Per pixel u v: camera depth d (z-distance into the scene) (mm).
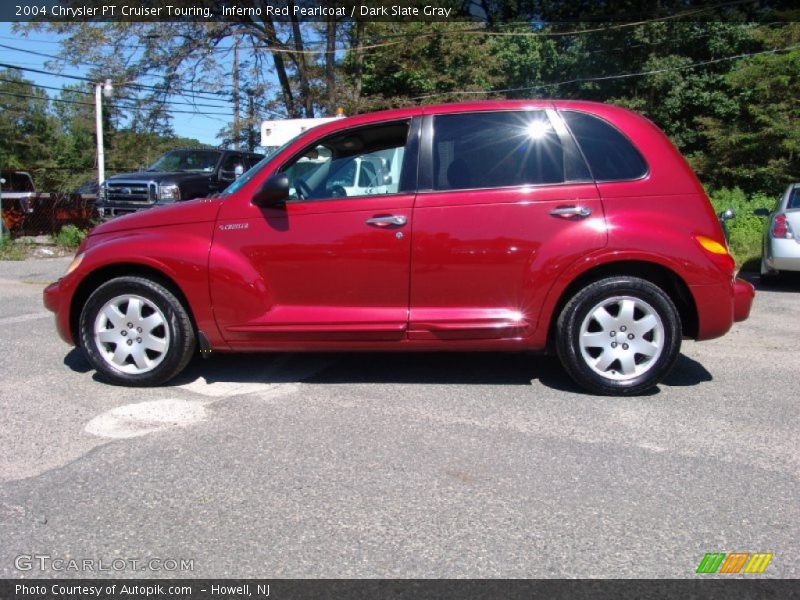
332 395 4711
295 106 24688
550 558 2738
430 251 4512
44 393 4715
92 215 15906
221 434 3994
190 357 4836
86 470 3514
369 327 4578
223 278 4613
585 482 3381
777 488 3322
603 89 32844
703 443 3861
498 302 4555
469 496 3240
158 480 3406
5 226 14648
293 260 4598
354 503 3176
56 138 59125
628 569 2666
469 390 4820
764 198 23516
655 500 3199
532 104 4688
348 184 4715
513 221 4484
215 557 2758
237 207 4691
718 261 4465
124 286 4727
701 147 30547
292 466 3564
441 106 4754
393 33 25125
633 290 4492
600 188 4500
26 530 2949
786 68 23812
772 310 8055
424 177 4594
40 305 8070
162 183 12516
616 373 4617
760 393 4762
